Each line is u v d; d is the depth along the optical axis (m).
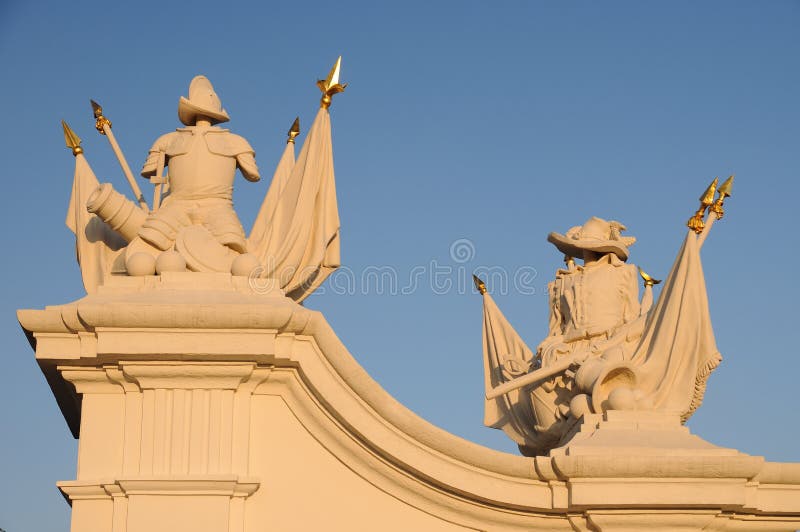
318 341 24.00
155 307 23.38
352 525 24.09
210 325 23.56
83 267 26.27
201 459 23.73
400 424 24.08
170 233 25.58
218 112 27.19
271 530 23.83
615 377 25.58
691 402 25.66
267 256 25.64
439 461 24.23
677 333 25.61
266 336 23.77
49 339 23.88
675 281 26.00
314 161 26.28
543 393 27.39
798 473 24.66
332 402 24.03
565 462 23.89
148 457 23.69
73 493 23.53
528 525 24.70
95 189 26.44
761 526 25.06
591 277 27.55
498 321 30.03
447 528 24.50
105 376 24.16
